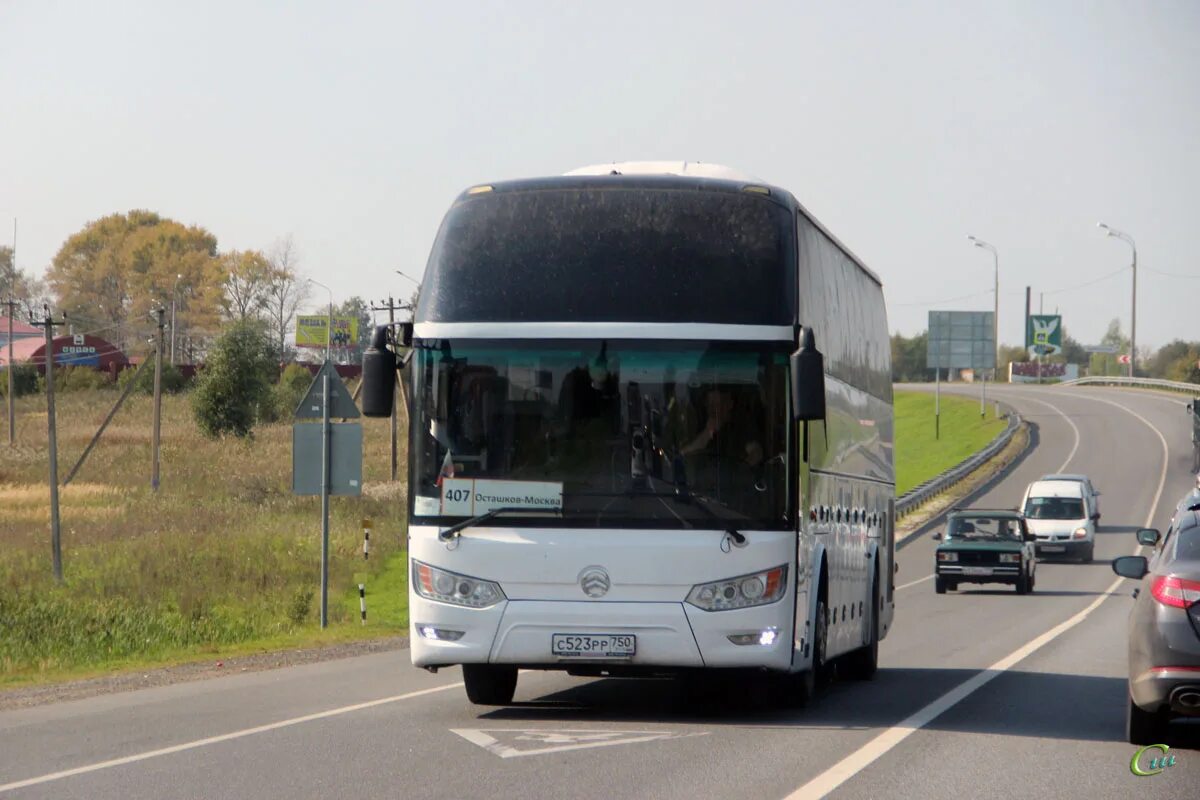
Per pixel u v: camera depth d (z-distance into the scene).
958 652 48.91
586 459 27.95
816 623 31.25
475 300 28.67
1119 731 28.62
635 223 28.83
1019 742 26.95
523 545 27.86
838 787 21.78
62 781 22.14
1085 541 116.94
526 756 24.52
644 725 28.80
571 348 28.27
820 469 31.36
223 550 87.56
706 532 27.67
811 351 27.25
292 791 21.14
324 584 60.28
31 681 41.34
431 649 28.19
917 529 138.12
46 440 181.12
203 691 36.50
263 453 170.00
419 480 28.41
